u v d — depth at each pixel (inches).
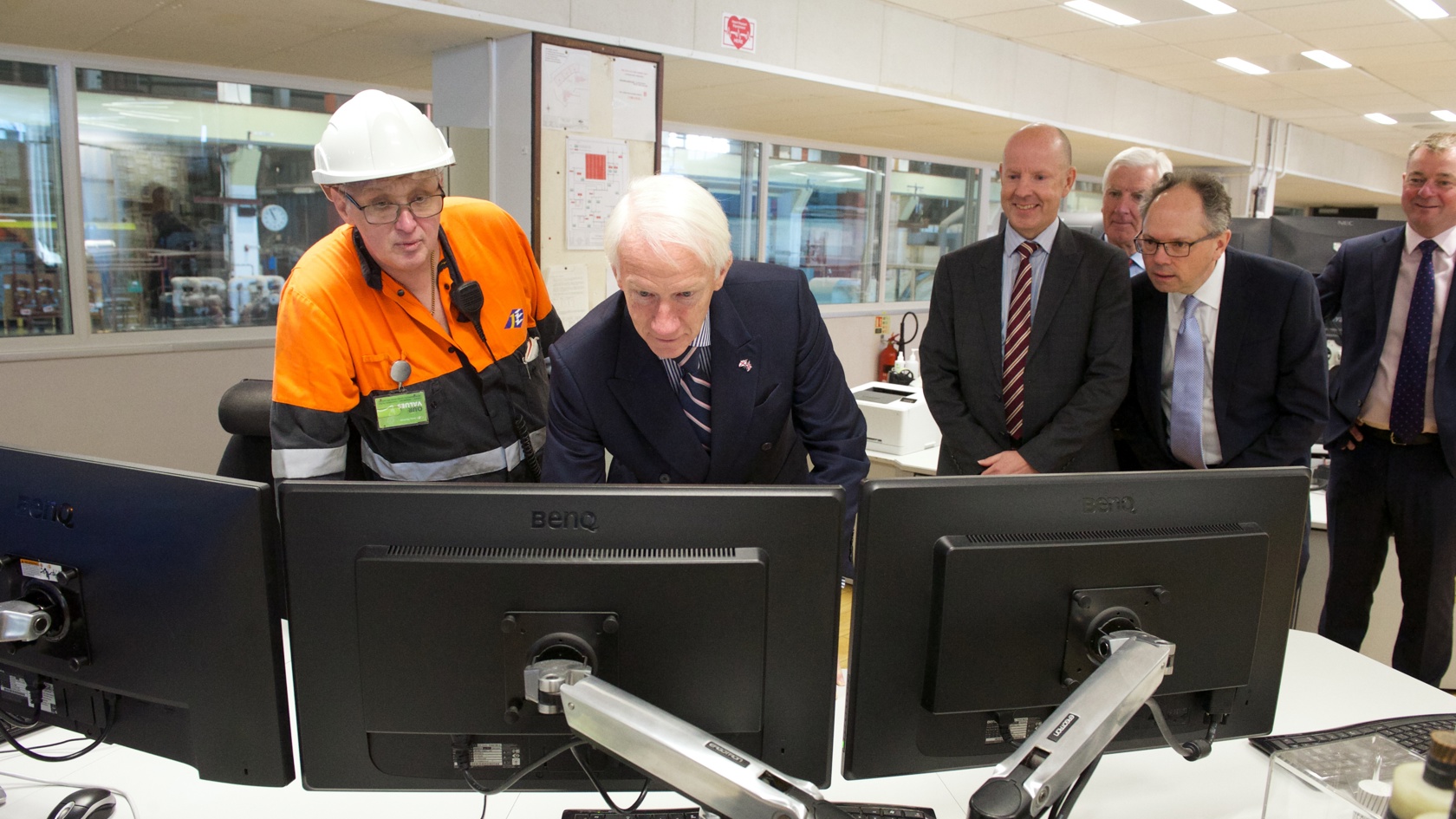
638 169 118.0
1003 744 37.0
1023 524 34.7
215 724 34.6
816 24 142.1
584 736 30.0
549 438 52.8
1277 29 178.4
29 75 115.4
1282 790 37.4
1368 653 102.3
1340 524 95.3
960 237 261.1
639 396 50.4
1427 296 86.3
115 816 41.0
